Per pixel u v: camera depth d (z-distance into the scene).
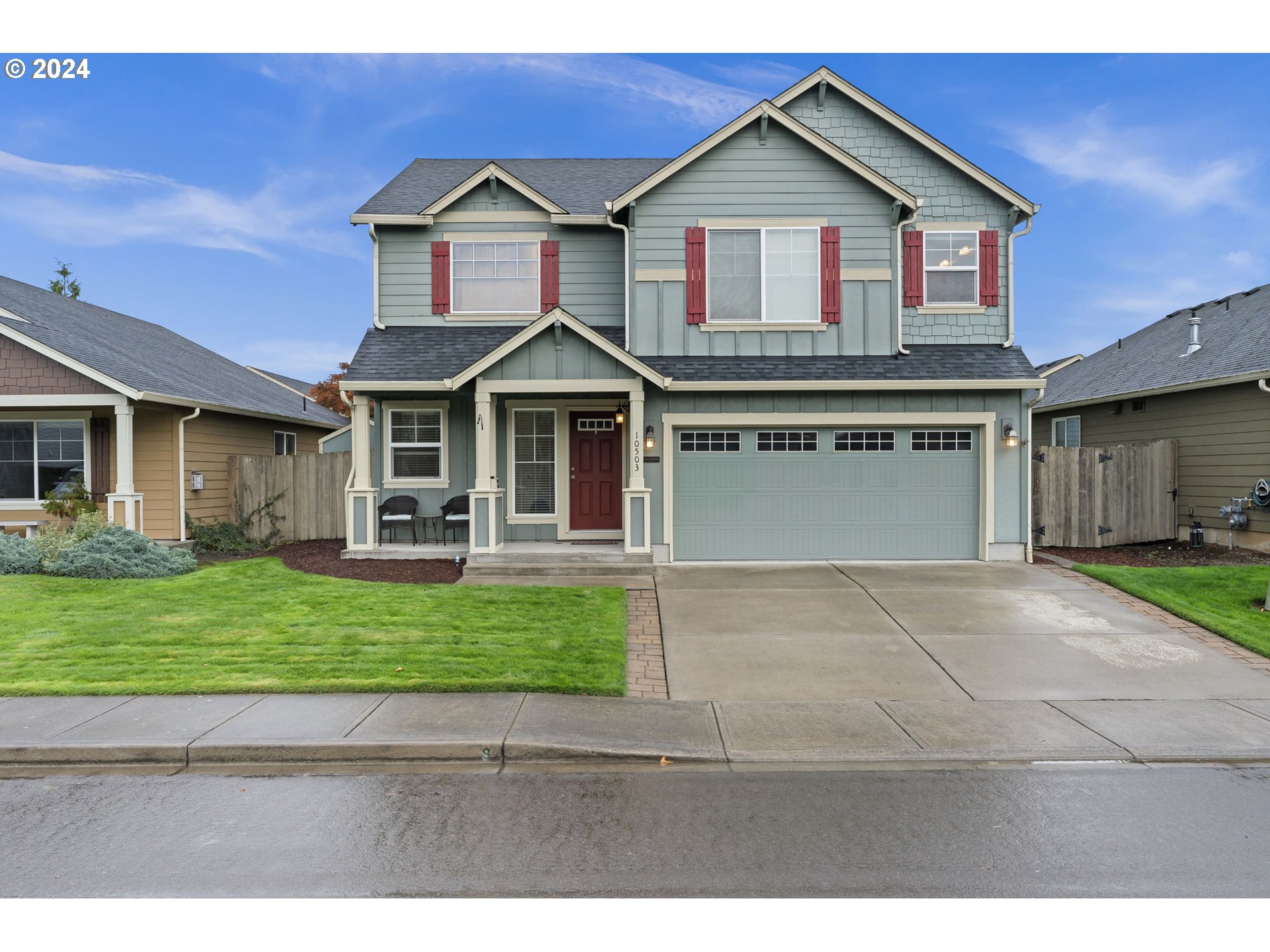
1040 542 13.70
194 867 3.80
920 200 13.02
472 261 13.44
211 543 14.36
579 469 12.95
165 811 4.41
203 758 5.12
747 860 3.85
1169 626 8.45
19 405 13.22
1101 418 17.11
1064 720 5.85
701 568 11.70
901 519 12.28
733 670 7.07
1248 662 7.30
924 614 8.97
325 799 4.58
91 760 5.09
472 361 12.27
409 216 13.15
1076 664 7.23
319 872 3.75
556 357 11.34
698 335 12.55
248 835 4.12
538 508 12.94
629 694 6.42
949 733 5.58
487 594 9.50
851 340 12.53
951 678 6.88
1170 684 6.69
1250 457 12.95
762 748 5.29
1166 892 3.59
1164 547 13.65
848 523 12.26
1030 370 12.06
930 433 12.28
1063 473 13.77
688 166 12.53
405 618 8.35
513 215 13.38
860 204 12.51
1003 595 9.80
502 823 4.25
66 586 9.92
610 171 15.62
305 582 10.29
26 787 4.75
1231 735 5.54
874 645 7.81
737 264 12.55
